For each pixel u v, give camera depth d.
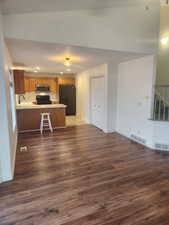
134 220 1.63
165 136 3.48
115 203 1.88
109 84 4.70
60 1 2.18
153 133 3.57
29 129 5.23
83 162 2.95
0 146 2.22
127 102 4.41
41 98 6.35
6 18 2.28
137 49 3.25
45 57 3.76
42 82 7.46
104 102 4.96
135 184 2.27
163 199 1.95
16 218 1.65
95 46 2.87
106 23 2.91
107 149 3.60
